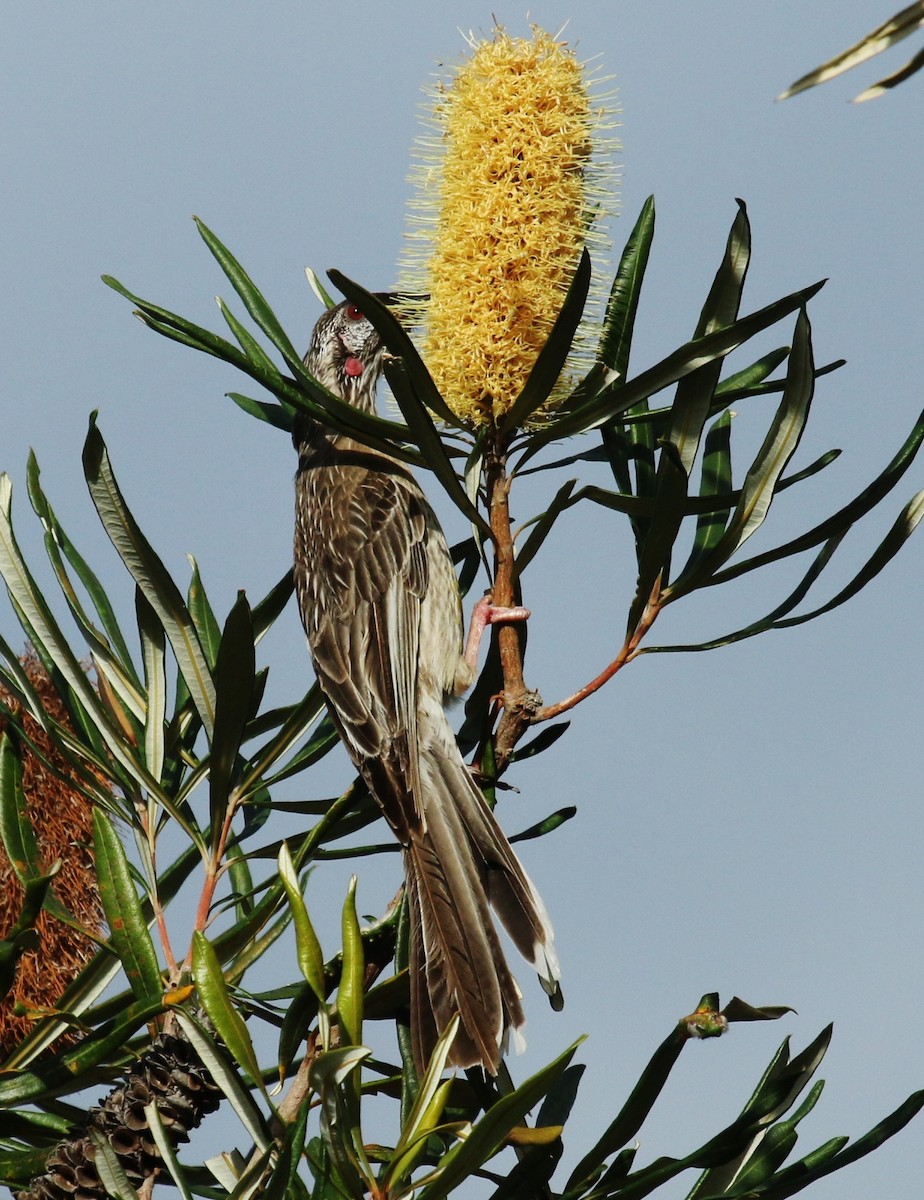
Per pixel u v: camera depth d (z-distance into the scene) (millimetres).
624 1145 5129
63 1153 5332
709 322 6227
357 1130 4633
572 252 6855
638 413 7184
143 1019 5273
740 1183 5238
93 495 6289
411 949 6805
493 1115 4418
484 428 6738
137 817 6289
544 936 7094
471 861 7297
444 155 7004
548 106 6824
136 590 6461
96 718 6172
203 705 6402
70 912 6488
